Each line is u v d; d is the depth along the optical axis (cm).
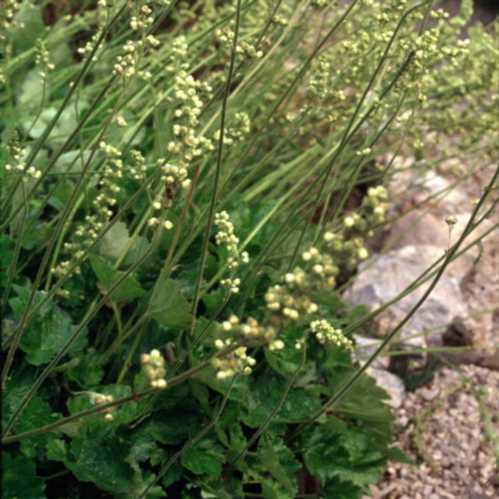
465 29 579
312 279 142
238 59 275
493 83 336
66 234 271
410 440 331
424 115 342
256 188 305
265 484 240
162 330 251
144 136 319
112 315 258
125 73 216
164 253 271
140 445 231
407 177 424
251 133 348
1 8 231
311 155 313
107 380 247
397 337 357
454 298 374
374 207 146
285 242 279
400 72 239
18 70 339
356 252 143
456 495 314
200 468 231
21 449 212
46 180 288
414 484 316
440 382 352
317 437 263
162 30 430
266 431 248
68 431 212
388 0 291
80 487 229
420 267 384
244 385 243
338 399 247
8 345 229
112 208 280
